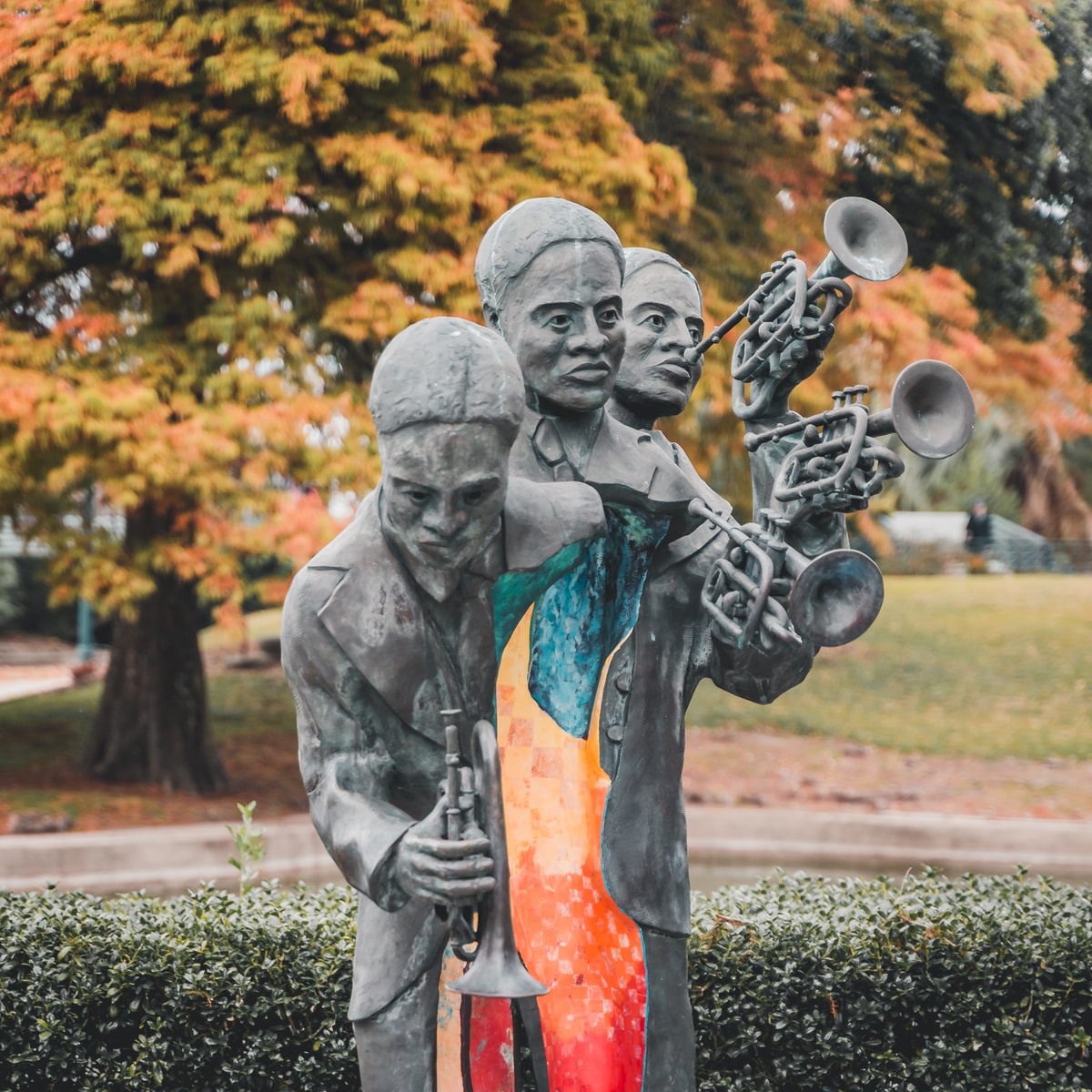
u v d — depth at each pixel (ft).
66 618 86.58
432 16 31.14
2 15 33.01
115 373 32.68
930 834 34.60
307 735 8.41
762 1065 13.93
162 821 35.42
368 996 8.55
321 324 32.86
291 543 31.53
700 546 9.77
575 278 8.91
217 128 33.30
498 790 7.72
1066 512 92.89
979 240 42.47
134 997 13.96
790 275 9.48
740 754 45.03
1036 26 41.45
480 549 7.98
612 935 9.06
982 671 55.16
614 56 35.88
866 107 38.68
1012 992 14.39
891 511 72.74
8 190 32.40
